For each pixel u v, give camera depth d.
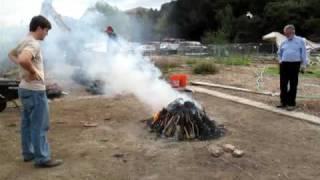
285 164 3.65
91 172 3.53
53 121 5.27
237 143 4.20
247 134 4.54
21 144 4.02
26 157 3.81
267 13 40.69
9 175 3.50
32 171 3.58
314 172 3.47
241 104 6.21
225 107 5.99
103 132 4.72
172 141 4.29
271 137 4.42
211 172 3.49
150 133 4.61
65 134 4.68
